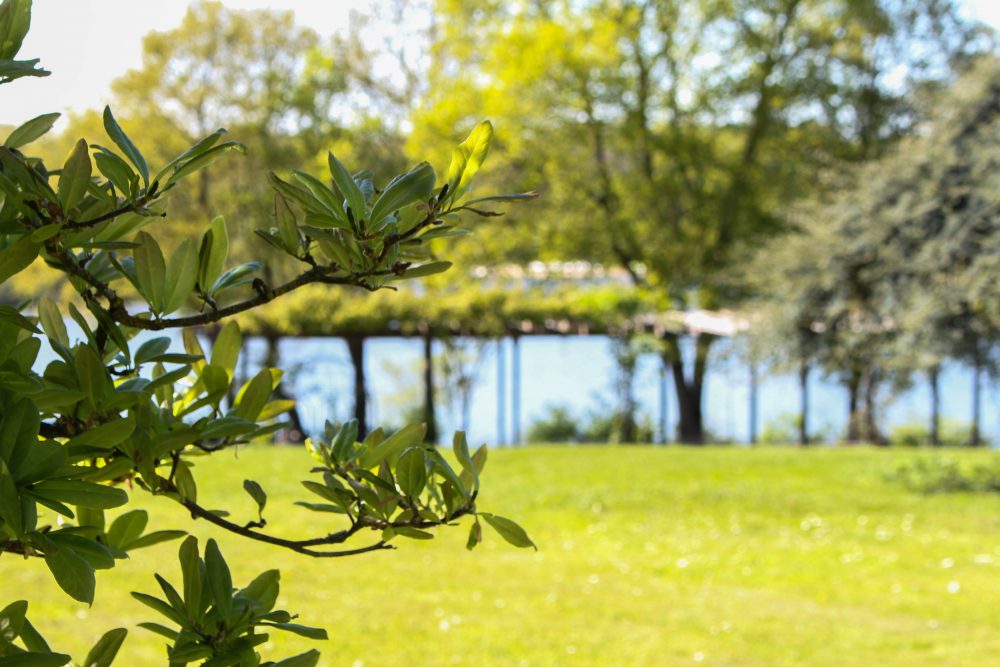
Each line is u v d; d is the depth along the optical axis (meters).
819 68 20.28
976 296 10.41
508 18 20.34
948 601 6.46
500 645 5.34
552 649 5.30
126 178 0.92
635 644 5.45
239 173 21.02
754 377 15.54
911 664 5.16
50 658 0.85
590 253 19.92
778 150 20.31
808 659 5.23
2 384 0.93
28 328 0.90
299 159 21.72
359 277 1.05
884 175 11.63
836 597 6.59
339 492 1.20
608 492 10.81
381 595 6.38
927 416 18.41
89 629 5.27
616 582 6.96
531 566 7.41
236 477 10.66
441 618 5.87
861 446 17.53
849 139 20.75
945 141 11.16
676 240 19.72
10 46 0.93
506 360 23.92
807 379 17.78
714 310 19.83
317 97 22.62
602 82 19.41
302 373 18.83
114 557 0.89
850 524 9.25
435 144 19.52
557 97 19.17
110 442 0.96
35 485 0.85
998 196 10.39
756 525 9.20
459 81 19.70
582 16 19.84
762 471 12.54
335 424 1.30
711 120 20.44
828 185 17.73
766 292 13.34
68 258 1.00
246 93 21.34
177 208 20.00
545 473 12.24
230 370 1.21
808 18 20.25
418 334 17.78
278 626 1.05
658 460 13.48
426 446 1.23
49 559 0.82
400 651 5.18
